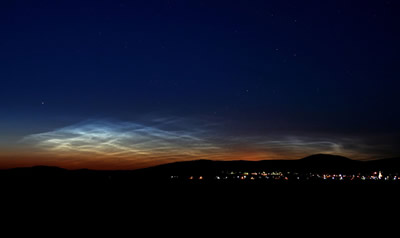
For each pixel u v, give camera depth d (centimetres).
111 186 4541
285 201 2658
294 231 1559
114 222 1783
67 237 1456
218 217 1912
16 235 1499
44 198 2898
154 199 2844
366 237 1456
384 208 2247
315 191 3553
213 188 4181
